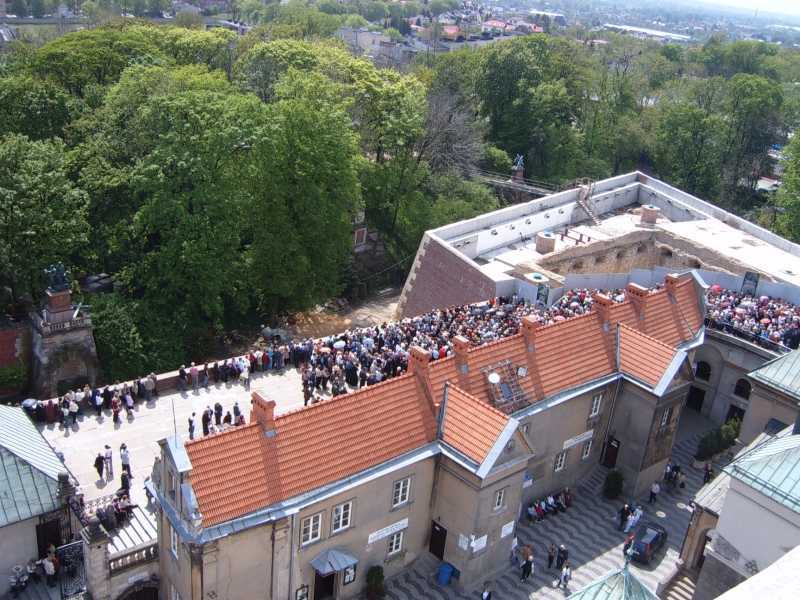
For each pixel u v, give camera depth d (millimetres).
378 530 44344
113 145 80125
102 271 79688
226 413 50719
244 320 88375
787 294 72812
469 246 80688
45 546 42250
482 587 47125
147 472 47500
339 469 41312
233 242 76625
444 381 47344
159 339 71688
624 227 93312
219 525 36906
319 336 89625
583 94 143375
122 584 40688
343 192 85125
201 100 76875
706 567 42125
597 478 57906
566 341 54562
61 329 64500
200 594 37219
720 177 140500
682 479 59344
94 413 52250
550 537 52188
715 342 67375
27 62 109062
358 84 106688
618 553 51562
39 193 66562
